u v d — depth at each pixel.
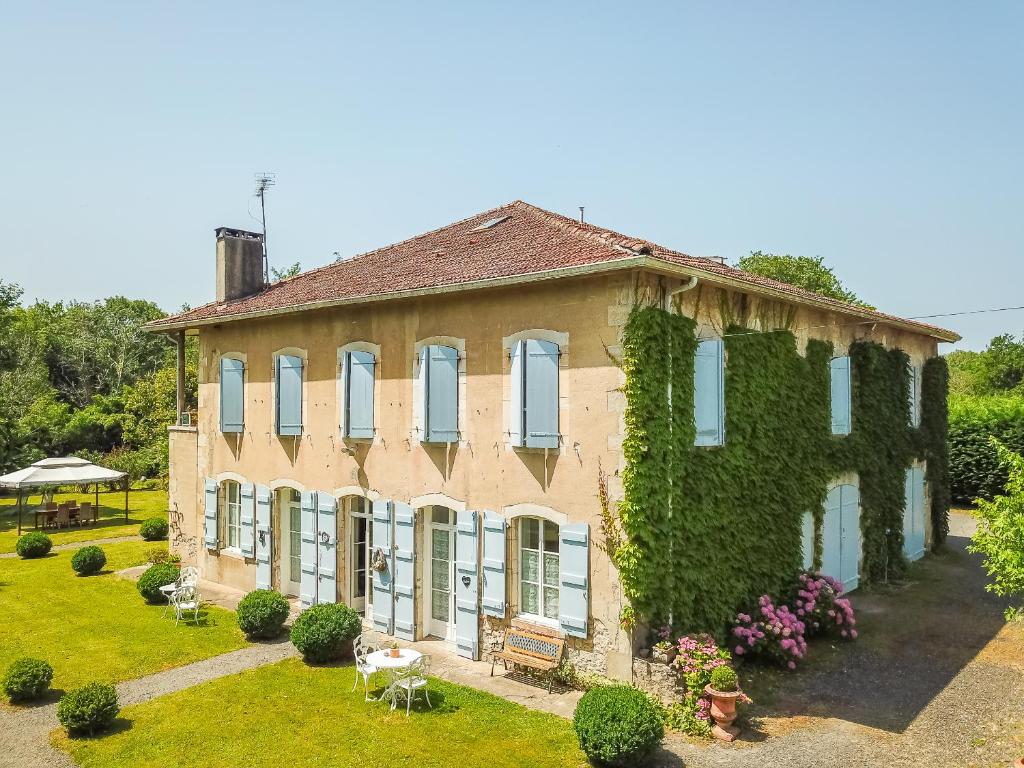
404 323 13.21
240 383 16.56
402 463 13.16
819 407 14.58
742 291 12.27
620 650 10.14
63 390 51.22
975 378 49.28
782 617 11.75
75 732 9.41
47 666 10.83
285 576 15.94
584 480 10.56
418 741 9.06
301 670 11.61
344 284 15.05
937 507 20.28
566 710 9.94
